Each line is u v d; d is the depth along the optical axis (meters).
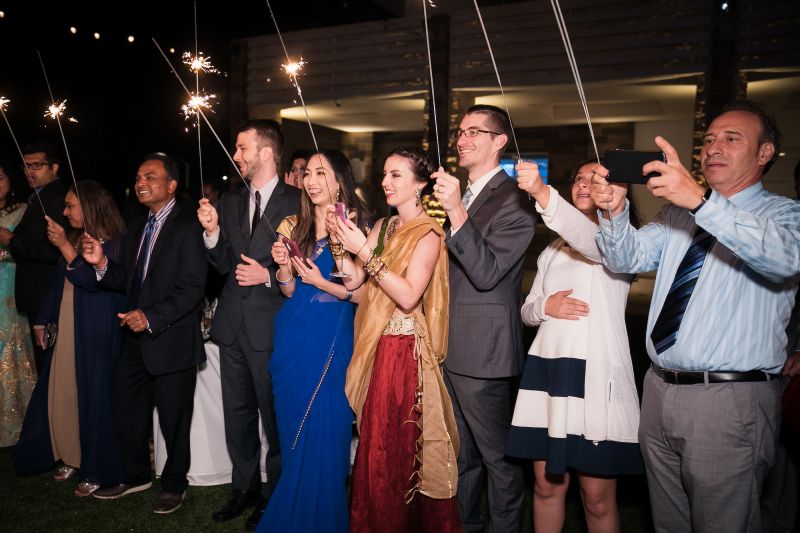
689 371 1.89
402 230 2.37
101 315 3.23
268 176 3.08
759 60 8.15
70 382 3.34
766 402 1.84
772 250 1.61
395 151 2.47
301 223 2.75
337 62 11.04
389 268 2.33
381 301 2.37
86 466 3.19
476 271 2.32
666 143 1.65
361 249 2.26
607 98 10.50
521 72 9.62
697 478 1.87
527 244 2.47
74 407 3.34
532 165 2.07
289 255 2.60
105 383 3.21
